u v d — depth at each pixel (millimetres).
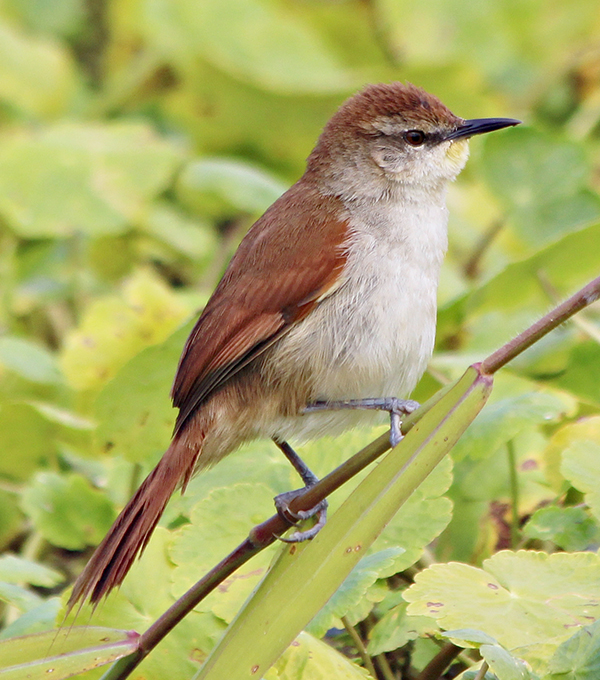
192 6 16203
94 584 6387
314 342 7766
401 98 8539
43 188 13969
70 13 18172
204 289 13703
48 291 13578
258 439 7965
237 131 15617
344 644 7723
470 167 15203
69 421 9961
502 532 8422
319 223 8078
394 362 7840
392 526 7457
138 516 6727
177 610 6254
